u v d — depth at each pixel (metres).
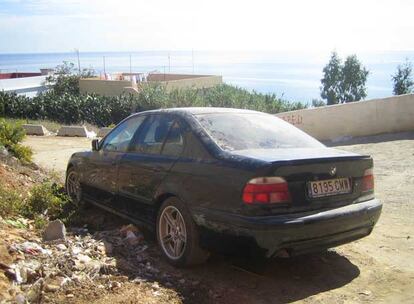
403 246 5.50
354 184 4.54
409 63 39.84
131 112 26.47
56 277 4.00
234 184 4.15
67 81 39.50
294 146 4.88
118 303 3.71
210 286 4.33
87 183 6.57
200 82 38.16
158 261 4.88
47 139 17.28
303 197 4.15
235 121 5.15
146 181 5.14
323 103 38.06
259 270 4.75
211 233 4.33
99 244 5.08
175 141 5.02
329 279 4.59
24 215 6.02
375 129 14.30
